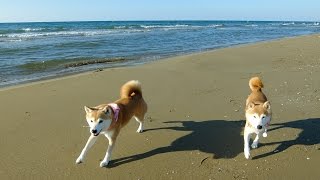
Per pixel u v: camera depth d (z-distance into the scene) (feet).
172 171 5.50
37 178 5.30
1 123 7.22
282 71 11.75
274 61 13.99
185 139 6.57
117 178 5.34
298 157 5.81
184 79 10.68
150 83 10.19
